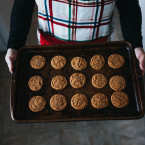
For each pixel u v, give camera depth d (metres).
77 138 1.82
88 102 1.10
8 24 1.88
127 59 1.20
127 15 1.09
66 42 1.21
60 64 1.20
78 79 1.16
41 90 1.13
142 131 1.82
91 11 0.99
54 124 1.88
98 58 1.21
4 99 2.03
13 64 1.08
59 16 1.03
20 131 1.85
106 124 1.87
